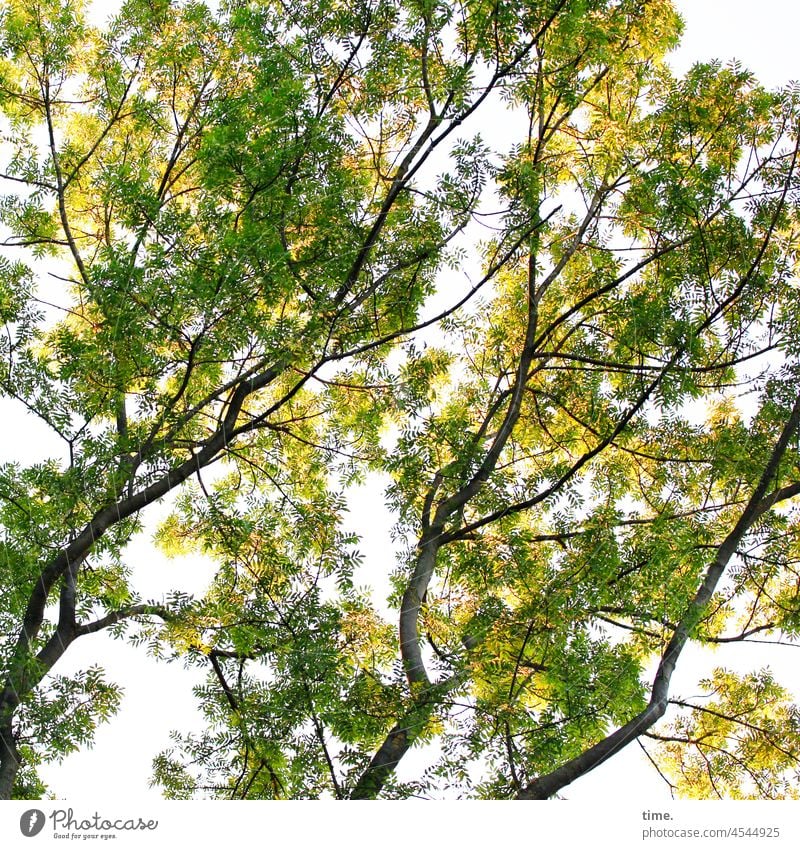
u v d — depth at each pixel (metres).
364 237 9.99
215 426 11.36
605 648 9.05
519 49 9.90
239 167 9.52
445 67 10.30
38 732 8.74
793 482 10.92
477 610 9.64
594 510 10.10
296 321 9.38
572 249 10.99
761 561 10.87
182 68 11.86
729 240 10.40
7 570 9.31
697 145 10.80
